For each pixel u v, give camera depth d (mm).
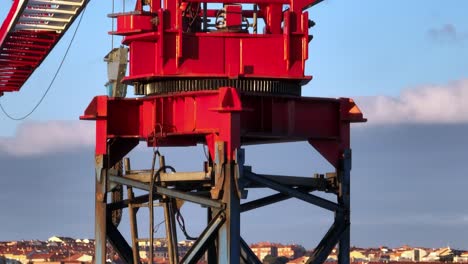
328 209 42156
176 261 43000
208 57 41219
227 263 39625
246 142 43969
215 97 40781
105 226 43188
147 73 41438
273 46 41469
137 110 43188
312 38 41969
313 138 42219
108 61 47094
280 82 41750
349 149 42438
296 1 41656
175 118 41938
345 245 42375
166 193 41562
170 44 41125
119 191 44719
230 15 41875
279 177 41656
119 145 43594
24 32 59062
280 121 41656
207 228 39844
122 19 41500
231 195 39625
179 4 41219
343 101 42375
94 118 42938
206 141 42688
